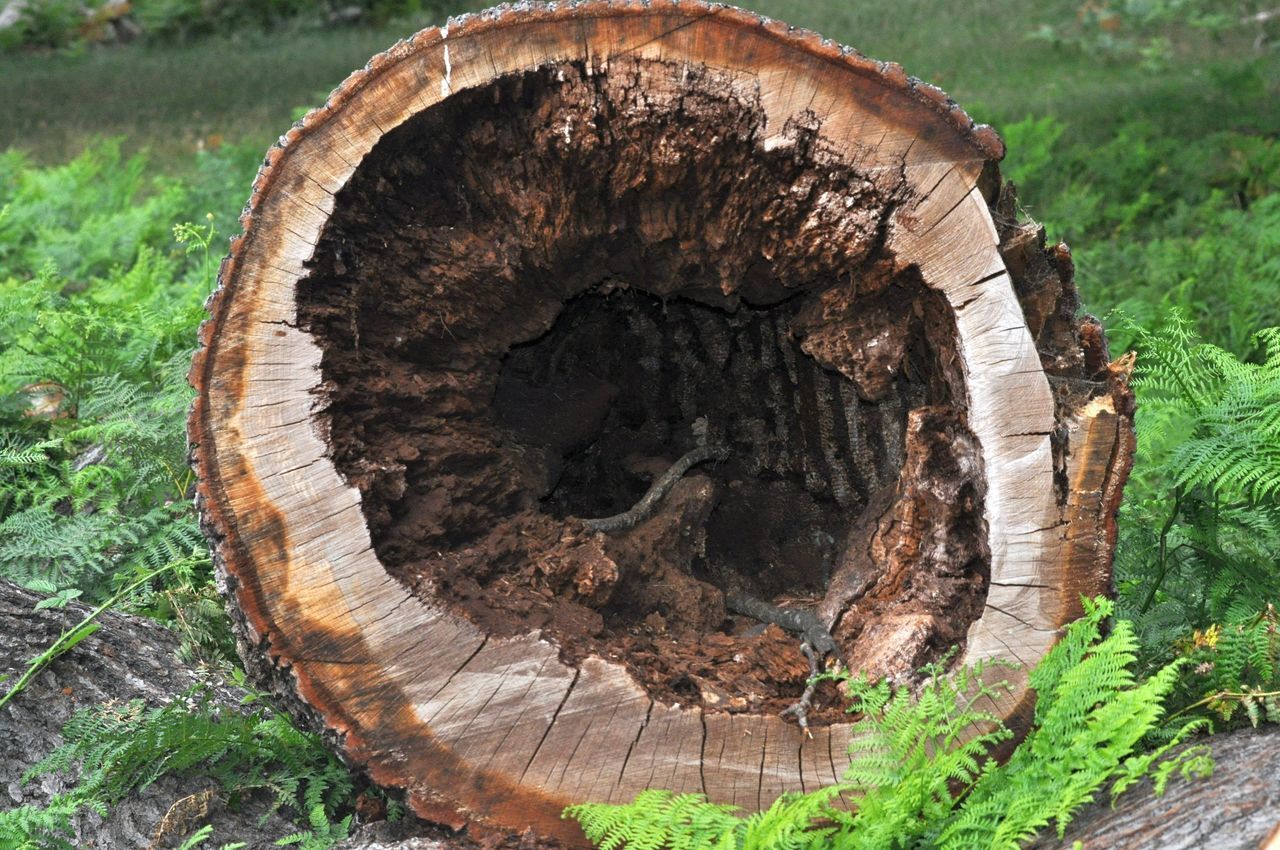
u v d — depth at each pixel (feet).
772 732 9.53
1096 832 8.22
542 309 11.87
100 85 41.55
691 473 13.69
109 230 25.32
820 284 11.06
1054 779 8.54
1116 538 9.64
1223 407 11.07
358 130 9.68
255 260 9.52
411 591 9.41
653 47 9.76
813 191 10.05
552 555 10.60
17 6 49.08
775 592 13.29
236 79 41.50
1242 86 31.68
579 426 13.42
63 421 16.06
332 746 9.53
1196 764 8.36
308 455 9.36
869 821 8.71
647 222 11.08
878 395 11.21
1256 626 10.01
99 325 15.80
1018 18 44.78
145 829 10.14
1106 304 20.80
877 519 11.42
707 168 10.33
